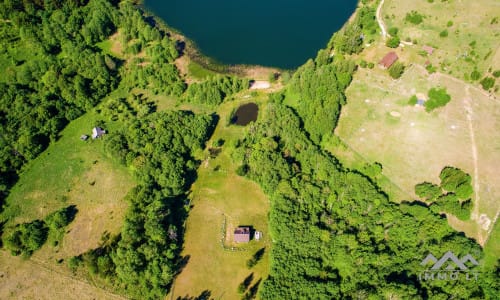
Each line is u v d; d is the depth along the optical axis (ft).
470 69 454.40
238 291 333.83
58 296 338.54
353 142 421.59
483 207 353.31
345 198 367.86
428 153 398.01
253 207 396.57
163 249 350.43
